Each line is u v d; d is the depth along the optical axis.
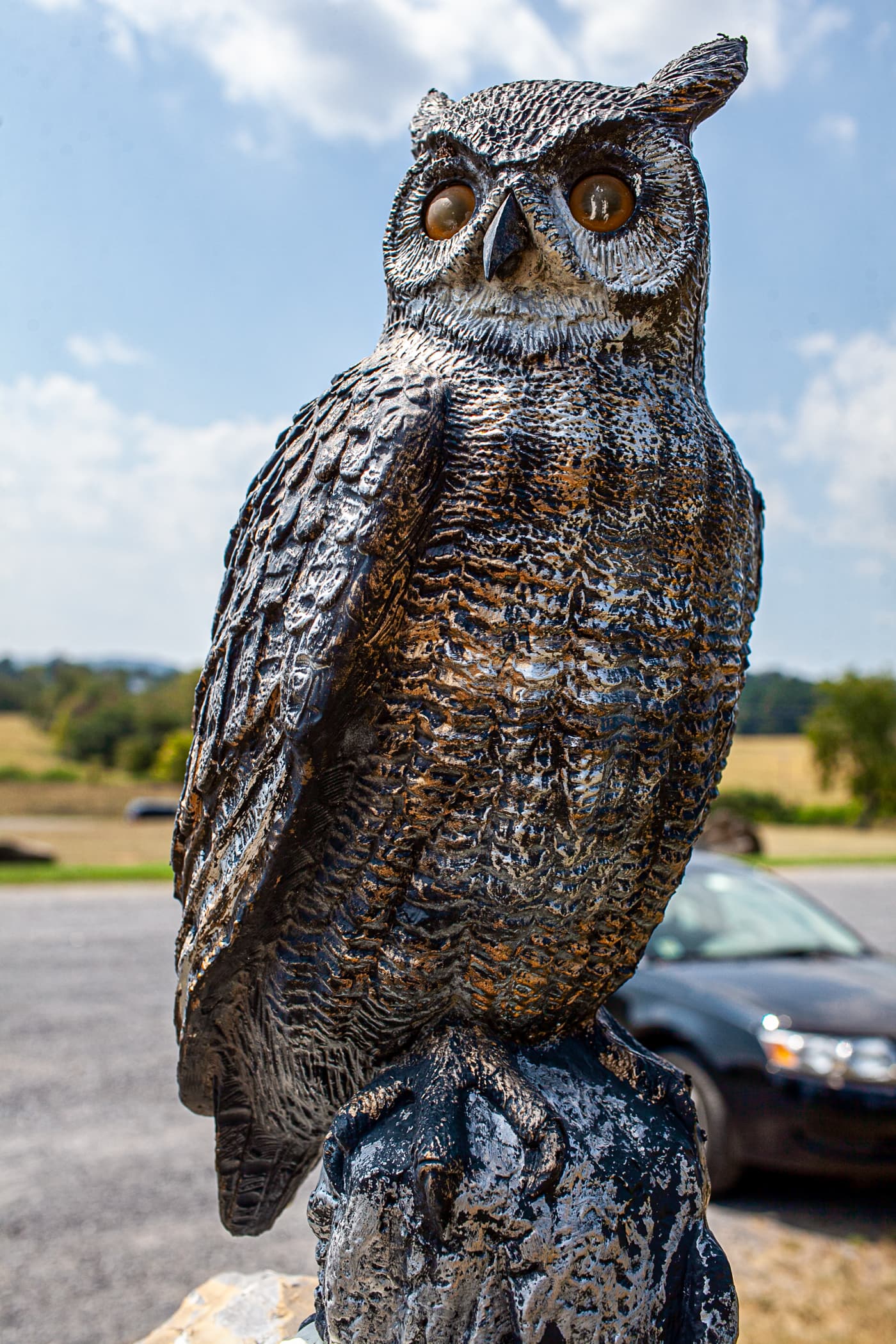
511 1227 1.43
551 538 1.41
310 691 1.36
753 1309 3.95
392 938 1.51
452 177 1.60
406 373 1.47
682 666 1.49
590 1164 1.49
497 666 1.41
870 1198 4.98
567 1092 1.59
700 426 1.56
